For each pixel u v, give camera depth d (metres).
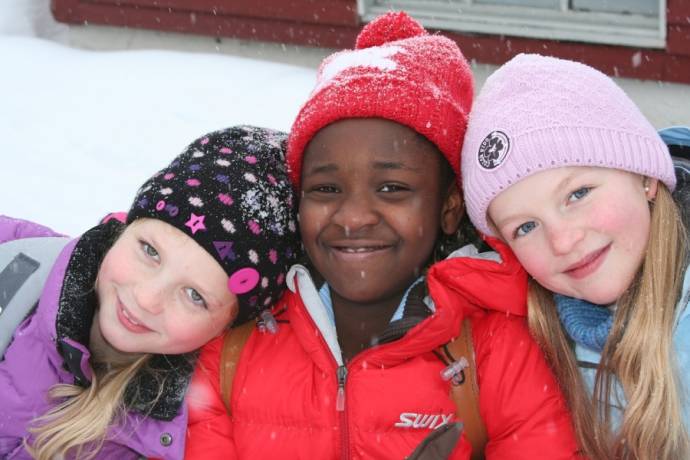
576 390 2.21
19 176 3.93
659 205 2.15
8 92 4.62
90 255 2.36
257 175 2.27
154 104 4.50
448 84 2.30
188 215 2.18
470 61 4.94
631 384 2.13
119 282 2.22
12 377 2.37
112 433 2.33
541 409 2.24
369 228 2.17
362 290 2.23
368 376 2.27
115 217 2.56
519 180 2.05
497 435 2.28
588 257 2.07
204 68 4.80
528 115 2.05
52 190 3.84
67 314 2.29
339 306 2.37
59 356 2.36
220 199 2.20
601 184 2.05
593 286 2.11
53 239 2.64
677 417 2.10
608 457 2.19
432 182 2.20
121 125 4.34
